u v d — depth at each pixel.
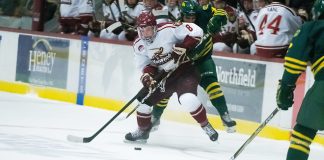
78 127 17.84
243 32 19.97
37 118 19.02
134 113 20.89
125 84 21.30
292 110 17.39
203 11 16.30
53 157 13.54
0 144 14.66
